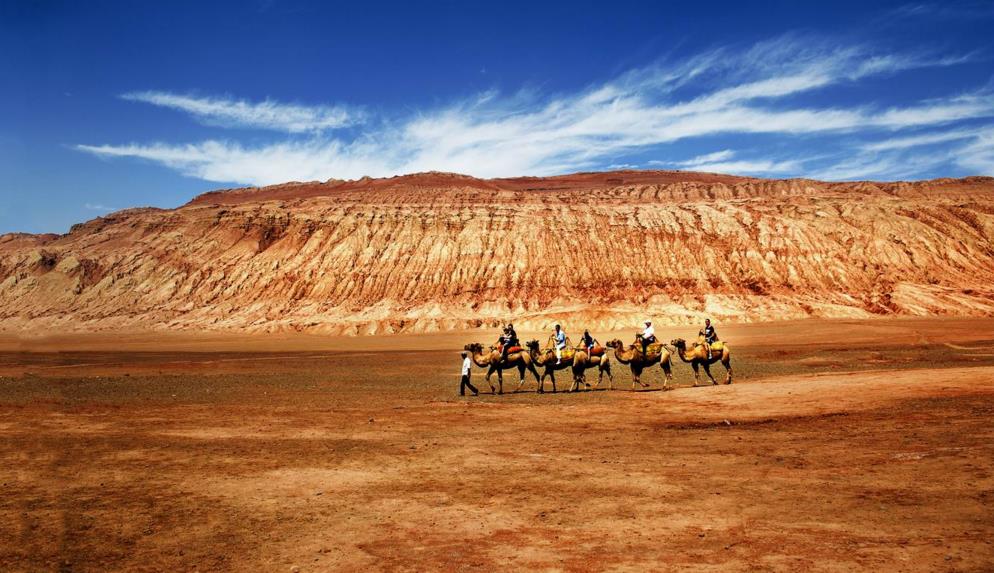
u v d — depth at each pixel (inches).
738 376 1314.0
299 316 4539.9
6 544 389.1
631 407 902.4
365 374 1643.7
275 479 534.9
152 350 3184.1
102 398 1151.0
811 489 451.8
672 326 3698.3
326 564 350.3
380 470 559.5
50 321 4877.0
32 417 911.0
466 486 500.4
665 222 5068.9
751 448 597.6
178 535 401.1
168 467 584.7
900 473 478.0
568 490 479.2
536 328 3779.5
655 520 403.2
